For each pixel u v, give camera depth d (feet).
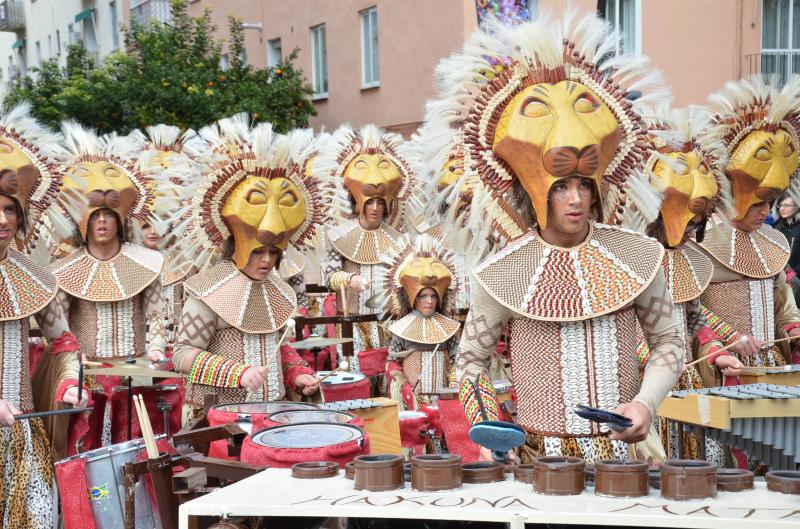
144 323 20.93
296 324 22.04
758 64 43.09
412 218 29.04
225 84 54.13
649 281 10.55
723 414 12.05
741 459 16.62
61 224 16.53
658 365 10.59
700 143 17.52
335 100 56.59
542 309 10.59
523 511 7.81
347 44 54.95
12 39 129.70
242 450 10.98
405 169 28.76
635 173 11.46
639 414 9.97
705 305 18.80
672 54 42.70
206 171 15.58
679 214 16.92
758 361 18.57
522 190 11.15
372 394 24.30
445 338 20.66
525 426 10.86
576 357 10.58
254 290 15.55
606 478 8.27
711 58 43.01
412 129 49.73
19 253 14.17
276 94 54.29
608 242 10.87
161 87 52.49
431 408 18.02
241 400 15.02
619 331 10.63
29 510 13.56
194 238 15.83
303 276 22.21
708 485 8.14
